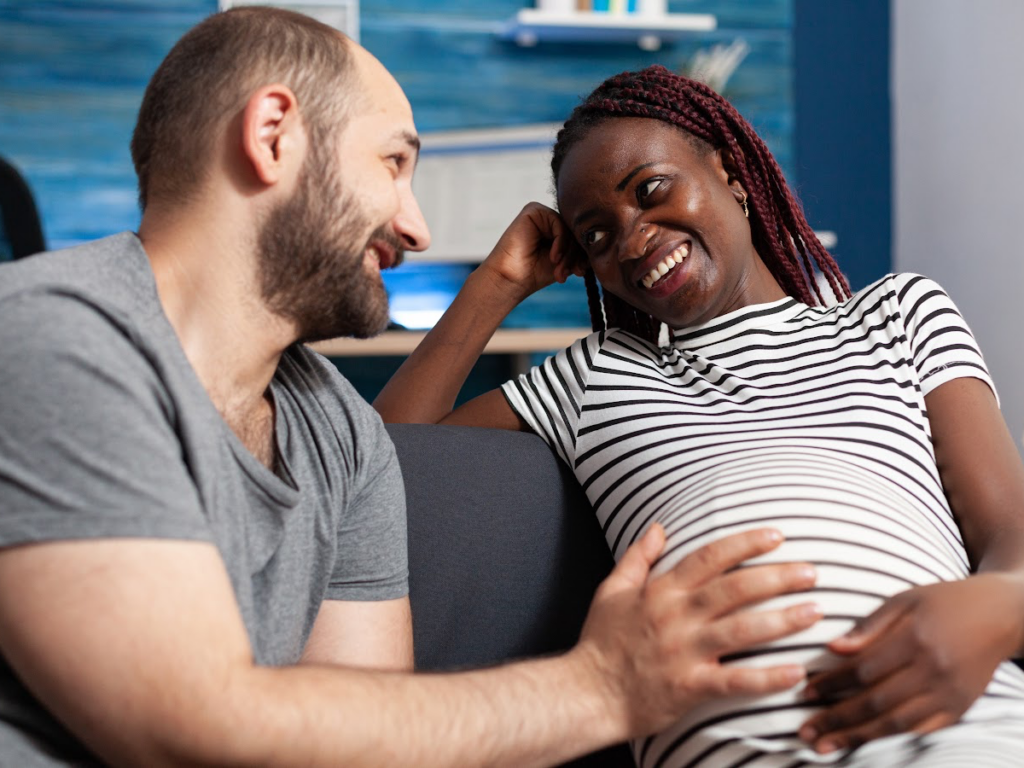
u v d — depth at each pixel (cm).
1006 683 87
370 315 89
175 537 67
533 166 363
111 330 71
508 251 129
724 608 81
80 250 77
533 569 112
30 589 64
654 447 108
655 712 81
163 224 83
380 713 73
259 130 80
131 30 378
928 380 108
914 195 407
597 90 122
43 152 376
